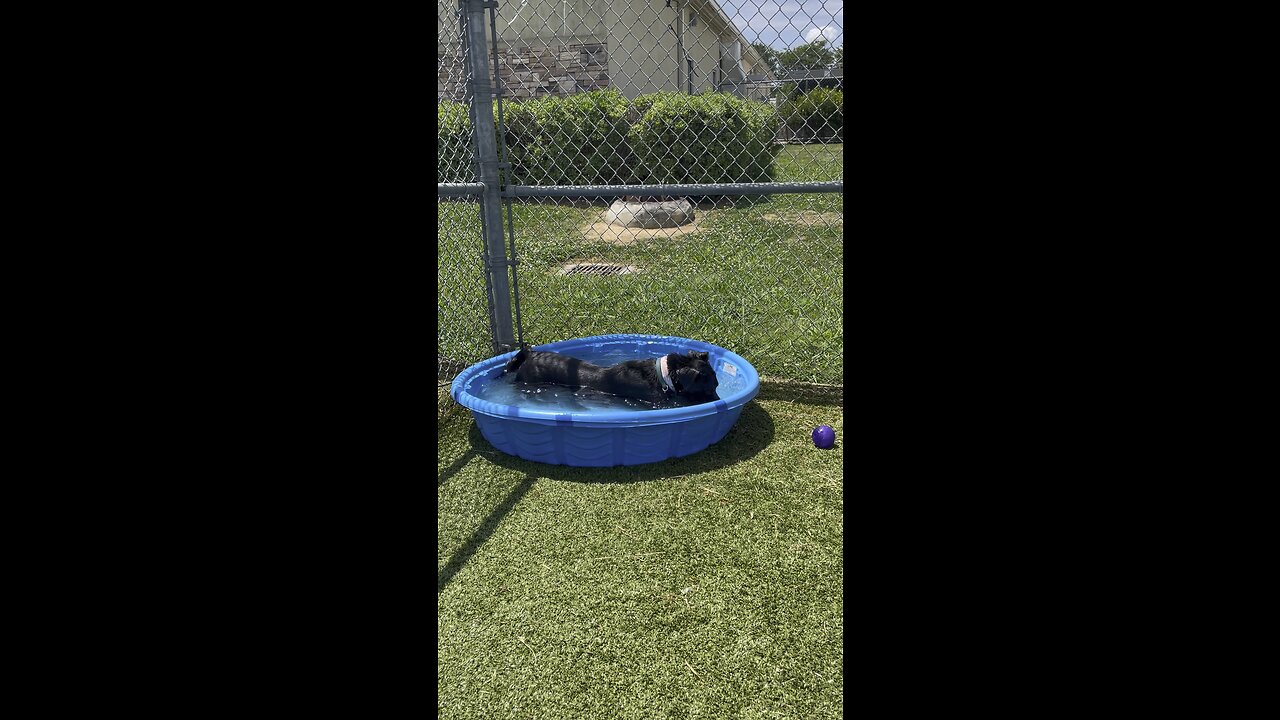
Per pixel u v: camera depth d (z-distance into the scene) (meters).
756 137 9.92
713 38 16.55
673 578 2.34
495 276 4.32
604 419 3.00
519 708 1.83
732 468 3.12
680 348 4.36
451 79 5.19
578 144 9.84
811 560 2.41
